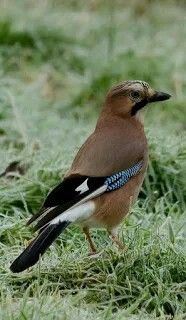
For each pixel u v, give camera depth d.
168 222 11.59
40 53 18.27
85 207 10.70
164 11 20.28
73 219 10.51
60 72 17.92
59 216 10.39
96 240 11.84
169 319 10.08
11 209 12.62
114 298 10.35
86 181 10.76
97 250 11.31
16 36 18.38
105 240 11.83
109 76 17.41
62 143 14.64
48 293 10.09
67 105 17.11
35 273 10.60
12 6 19.58
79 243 11.73
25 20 18.84
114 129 11.41
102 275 10.64
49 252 11.31
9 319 9.35
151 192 13.16
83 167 10.91
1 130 15.23
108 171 10.95
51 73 17.83
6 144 14.91
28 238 11.79
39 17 18.94
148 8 20.45
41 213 10.24
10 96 15.93
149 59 17.59
